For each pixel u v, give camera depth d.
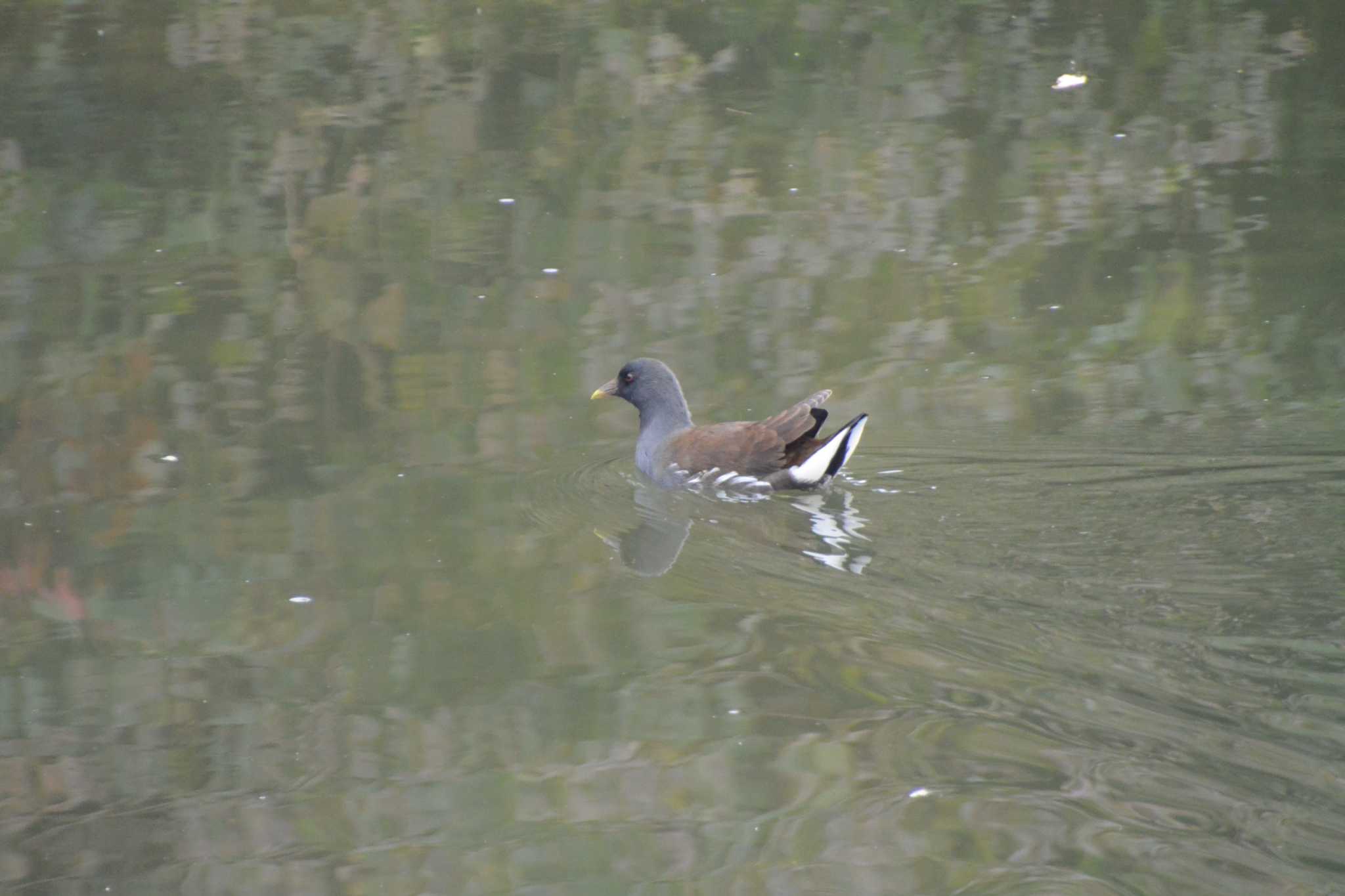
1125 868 7.96
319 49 29.42
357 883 8.19
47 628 11.18
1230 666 9.86
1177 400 15.08
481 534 12.76
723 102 26.77
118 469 13.95
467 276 19.36
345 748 9.55
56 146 24.55
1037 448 13.95
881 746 9.31
